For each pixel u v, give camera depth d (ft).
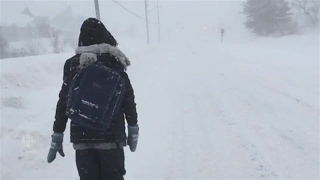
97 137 7.77
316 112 24.18
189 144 18.89
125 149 17.98
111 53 8.01
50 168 15.25
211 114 24.99
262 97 29.55
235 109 26.16
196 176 14.94
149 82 37.93
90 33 8.00
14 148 15.79
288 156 16.87
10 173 14.16
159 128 21.74
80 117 7.52
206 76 42.70
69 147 17.60
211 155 17.26
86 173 7.99
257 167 15.71
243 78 39.96
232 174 15.08
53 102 23.84
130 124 8.33
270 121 22.68
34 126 18.19
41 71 31.37
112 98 7.67
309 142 18.58
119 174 8.20
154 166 15.94
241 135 20.16
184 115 24.82
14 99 21.52
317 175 14.74
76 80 7.70
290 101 27.71
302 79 37.63
